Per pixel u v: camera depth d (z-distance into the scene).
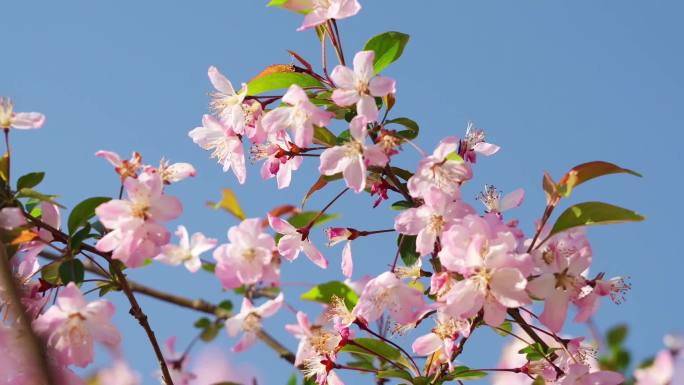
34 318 1.17
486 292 1.11
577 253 1.14
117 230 1.17
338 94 1.15
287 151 1.19
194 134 1.22
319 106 1.19
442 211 1.15
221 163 1.21
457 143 1.15
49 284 1.18
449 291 1.12
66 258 1.17
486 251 1.11
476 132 1.20
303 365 1.29
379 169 1.18
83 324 1.16
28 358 1.06
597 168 1.14
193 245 1.31
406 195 1.18
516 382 1.27
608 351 1.25
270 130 1.17
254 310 1.33
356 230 1.20
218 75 1.20
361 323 1.20
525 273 1.11
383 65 1.19
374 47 1.19
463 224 1.12
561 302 1.13
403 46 1.19
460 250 1.12
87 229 1.18
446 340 1.17
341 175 1.18
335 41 1.19
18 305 1.06
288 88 1.19
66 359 1.15
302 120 1.16
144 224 1.17
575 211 1.14
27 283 1.18
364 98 1.15
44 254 1.26
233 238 1.22
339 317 1.21
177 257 1.30
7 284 1.06
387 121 1.17
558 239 1.15
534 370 1.19
